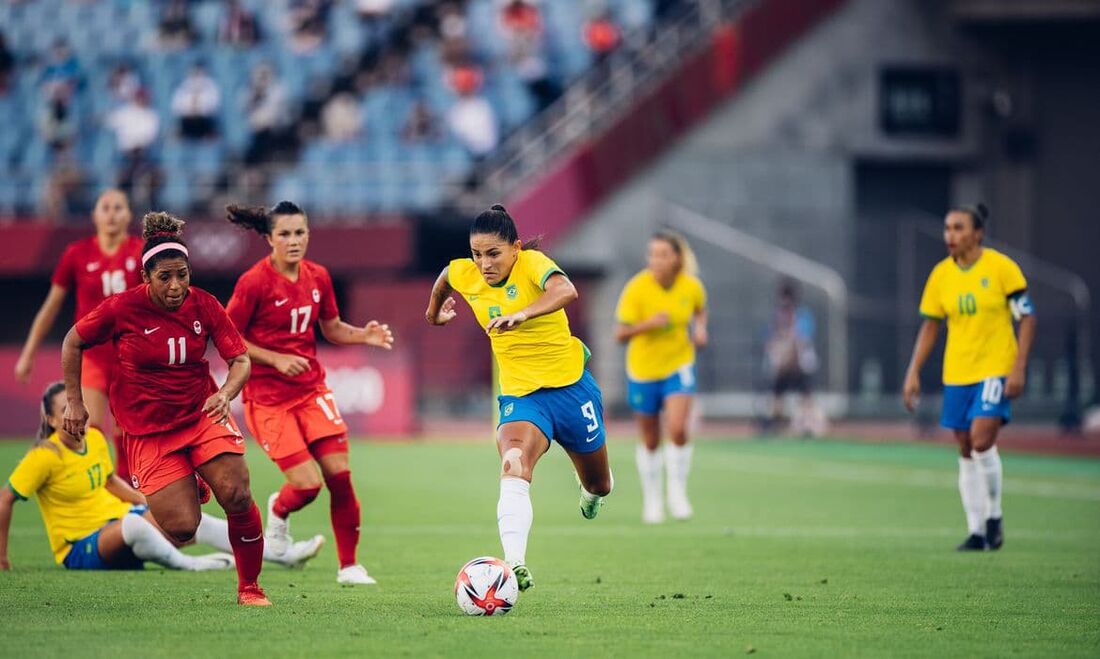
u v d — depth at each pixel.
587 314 103.50
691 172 106.75
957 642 23.52
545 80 108.38
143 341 25.53
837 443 85.12
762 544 39.56
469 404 96.94
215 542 32.53
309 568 33.78
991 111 113.31
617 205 104.25
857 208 114.06
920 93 112.44
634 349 46.31
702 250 104.12
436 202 101.88
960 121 113.06
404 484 58.69
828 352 103.38
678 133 106.56
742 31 108.25
